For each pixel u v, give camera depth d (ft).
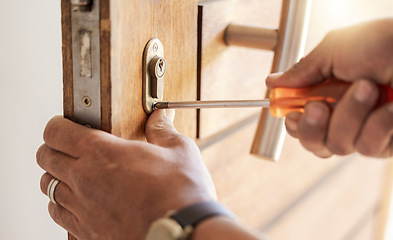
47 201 2.43
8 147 2.14
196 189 1.23
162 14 1.40
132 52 1.32
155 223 1.10
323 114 1.20
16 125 2.13
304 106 1.29
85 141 1.31
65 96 1.36
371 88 1.13
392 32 1.14
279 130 1.60
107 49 1.24
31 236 2.39
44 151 1.42
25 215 2.33
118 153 1.28
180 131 1.67
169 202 1.19
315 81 1.33
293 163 2.85
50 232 2.49
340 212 3.83
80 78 1.31
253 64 2.09
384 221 4.67
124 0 1.25
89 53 1.27
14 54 2.02
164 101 1.46
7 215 2.24
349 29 1.21
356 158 3.88
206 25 1.68
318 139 1.26
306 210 3.22
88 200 1.30
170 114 1.51
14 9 1.97
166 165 1.27
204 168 1.33
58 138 1.35
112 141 1.29
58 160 1.37
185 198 1.20
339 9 2.72
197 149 1.39
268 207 2.70
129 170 1.25
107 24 1.22
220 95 1.89
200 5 1.63
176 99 1.56
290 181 2.87
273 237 2.85
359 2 2.94
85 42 1.27
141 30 1.33
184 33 1.53
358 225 4.27
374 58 1.17
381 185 4.54
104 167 1.27
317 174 3.25
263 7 2.06
